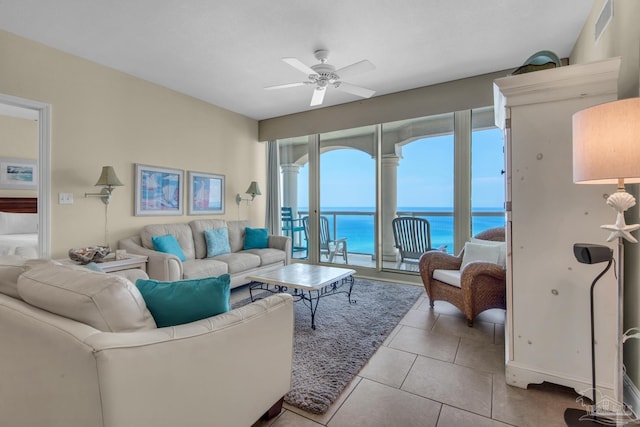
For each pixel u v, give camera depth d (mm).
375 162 4703
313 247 5328
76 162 3176
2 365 1301
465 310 2742
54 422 1090
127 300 1154
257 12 2469
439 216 4230
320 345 2381
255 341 1424
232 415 1325
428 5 2400
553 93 1747
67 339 1001
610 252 1359
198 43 2943
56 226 3031
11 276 1420
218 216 4855
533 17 2562
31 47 2850
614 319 1671
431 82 3936
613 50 1983
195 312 1317
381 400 1741
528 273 1847
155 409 1048
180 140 4258
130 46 2992
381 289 3990
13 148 4711
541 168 1799
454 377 1965
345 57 3227
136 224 3744
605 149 1222
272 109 5027
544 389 1841
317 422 1566
